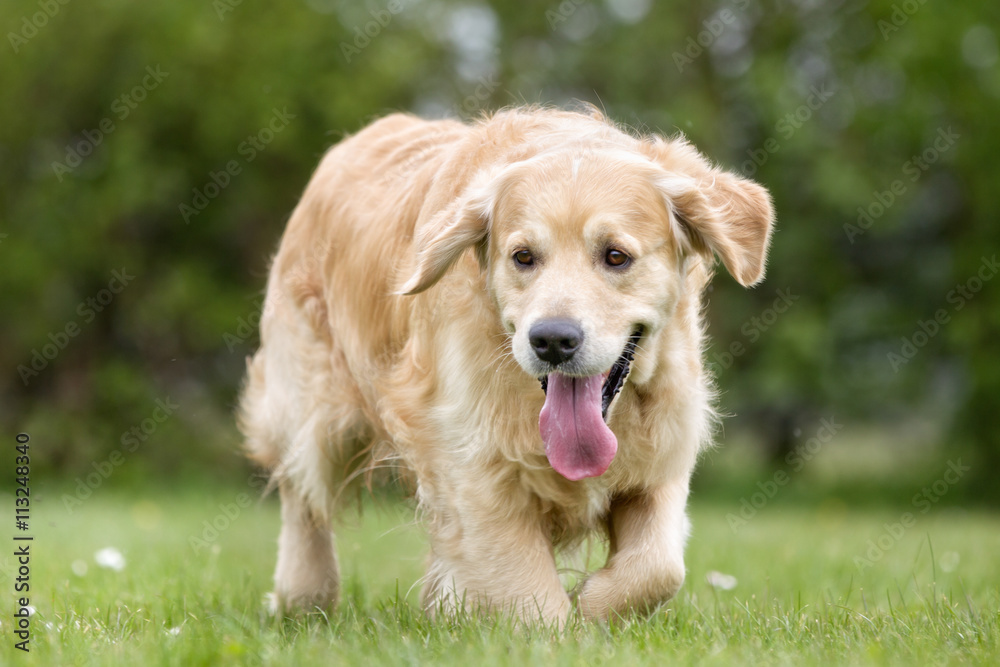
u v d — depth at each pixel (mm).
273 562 7207
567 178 4113
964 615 4492
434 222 4418
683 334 4402
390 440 5035
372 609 5094
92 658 3557
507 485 4293
